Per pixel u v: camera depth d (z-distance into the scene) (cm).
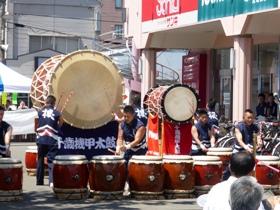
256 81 2622
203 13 2292
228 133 2141
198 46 2789
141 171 1377
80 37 5731
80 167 1389
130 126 1455
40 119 1559
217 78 2853
